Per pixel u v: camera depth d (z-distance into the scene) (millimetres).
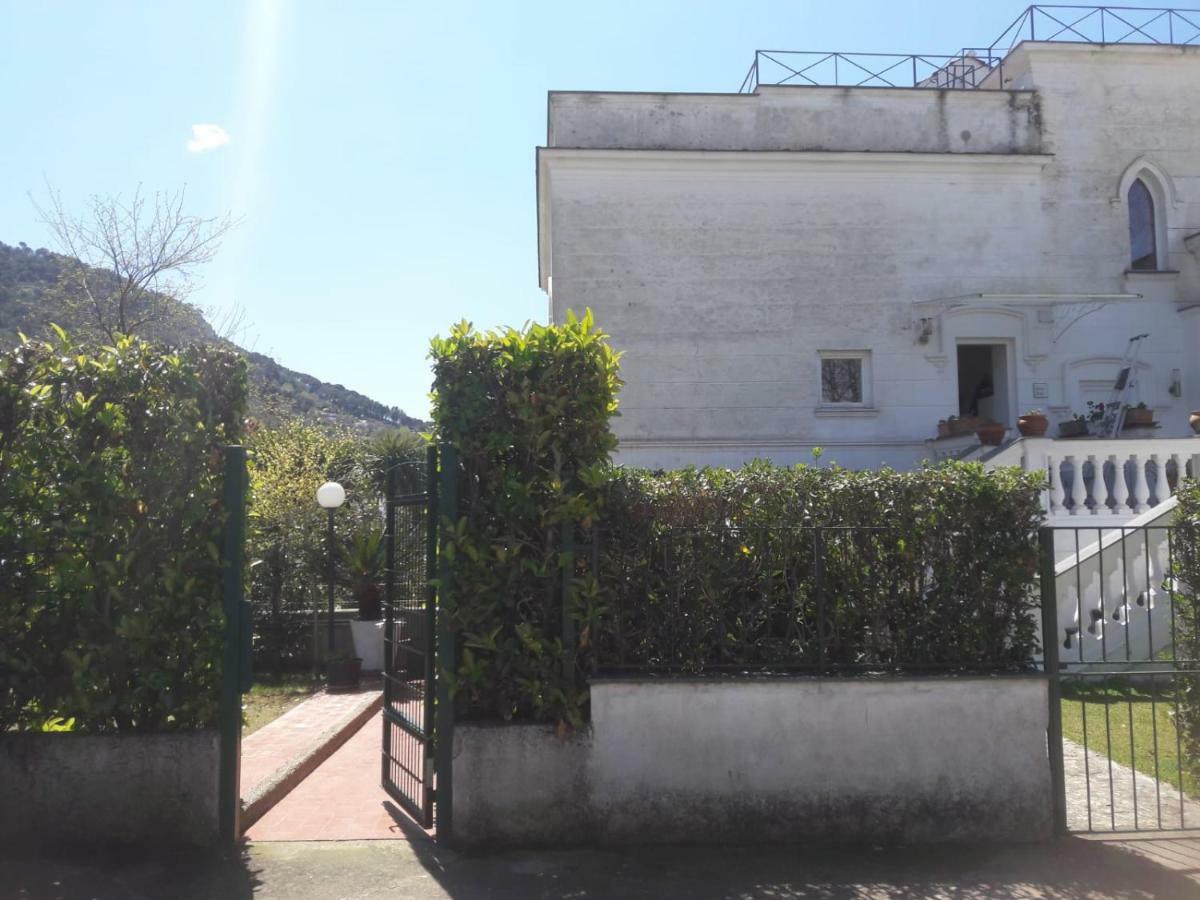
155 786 6109
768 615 6312
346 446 21266
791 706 6086
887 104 16766
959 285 16547
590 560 6211
